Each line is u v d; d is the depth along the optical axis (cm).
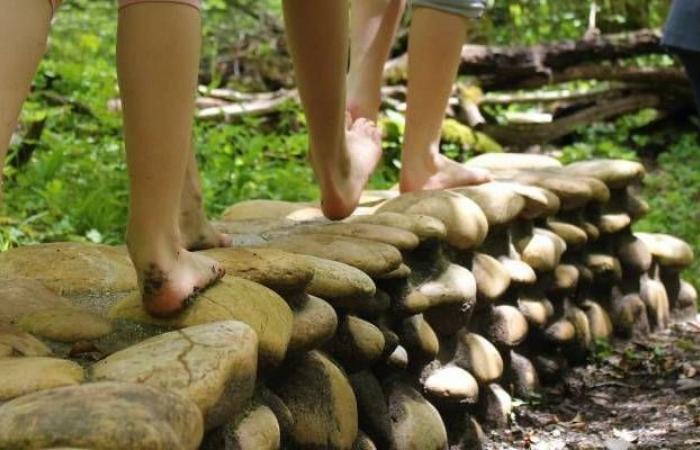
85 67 546
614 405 301
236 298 179
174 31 163
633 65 617
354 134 276
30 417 126
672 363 338
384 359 234
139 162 167
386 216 263
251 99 538
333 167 255
